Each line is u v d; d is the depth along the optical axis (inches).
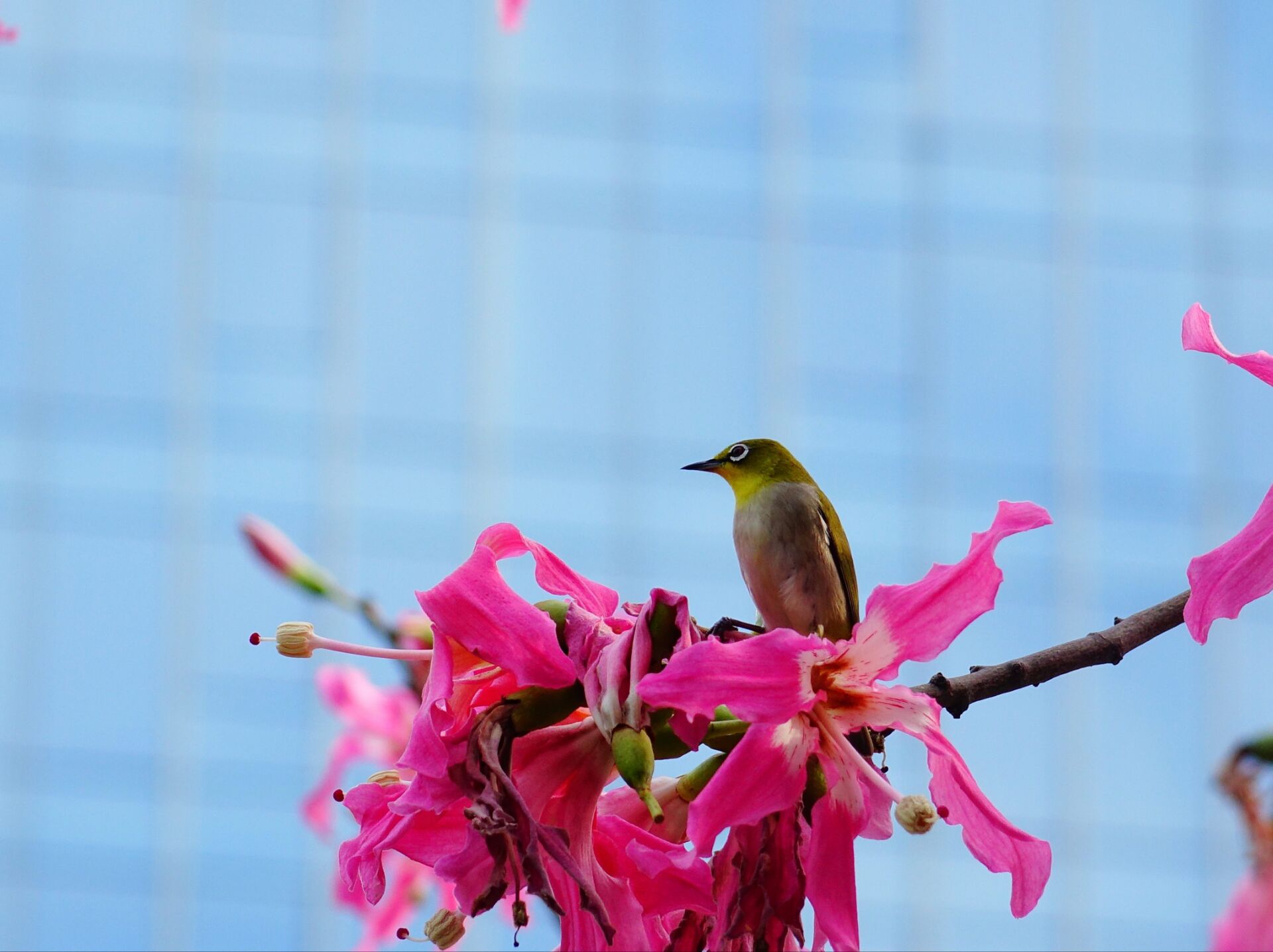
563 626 27.6
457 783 25.9
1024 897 26.7
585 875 26.5
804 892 26.4
